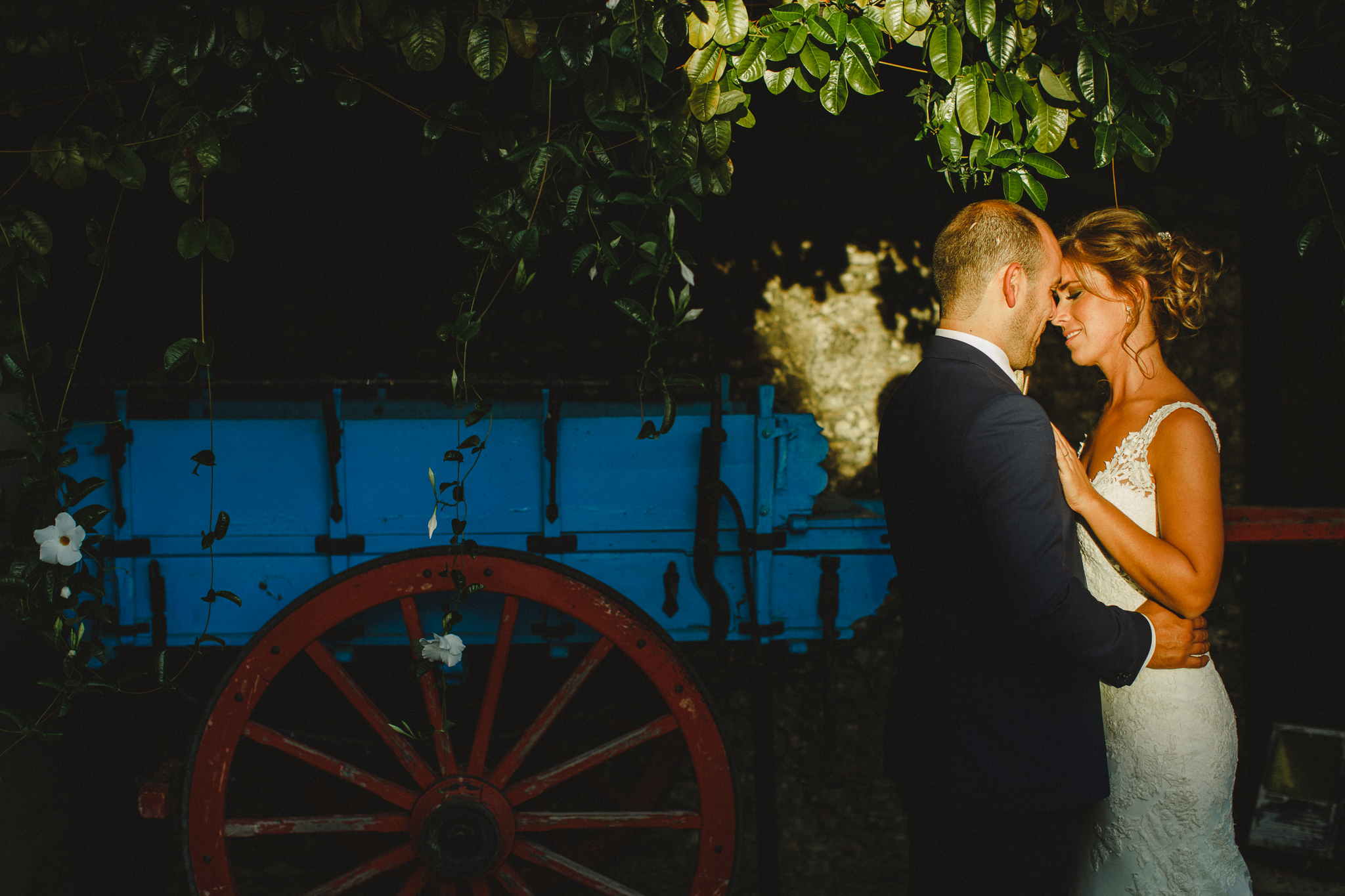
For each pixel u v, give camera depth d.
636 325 3.45
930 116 2.14
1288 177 3.40
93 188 3.03
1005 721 1.71
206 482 2.17
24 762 2.55
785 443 2.24
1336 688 3.45
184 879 3.13
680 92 1.92
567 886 3.31
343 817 2.19
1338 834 3.34
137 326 3.16
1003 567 1.60
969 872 1.77
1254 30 2.01
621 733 3.21
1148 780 1.94
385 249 3.31
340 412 2.16
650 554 2.25
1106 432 2.06
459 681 2.31
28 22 1.89
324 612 2.13
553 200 2.03
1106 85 1.98
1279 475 3.54
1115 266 1.97
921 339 3.61
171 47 1.90
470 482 2.21
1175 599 1.82
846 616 2.29
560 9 1.88
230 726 2.13
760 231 3.51
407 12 1.89
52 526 1.91
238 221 3.22
